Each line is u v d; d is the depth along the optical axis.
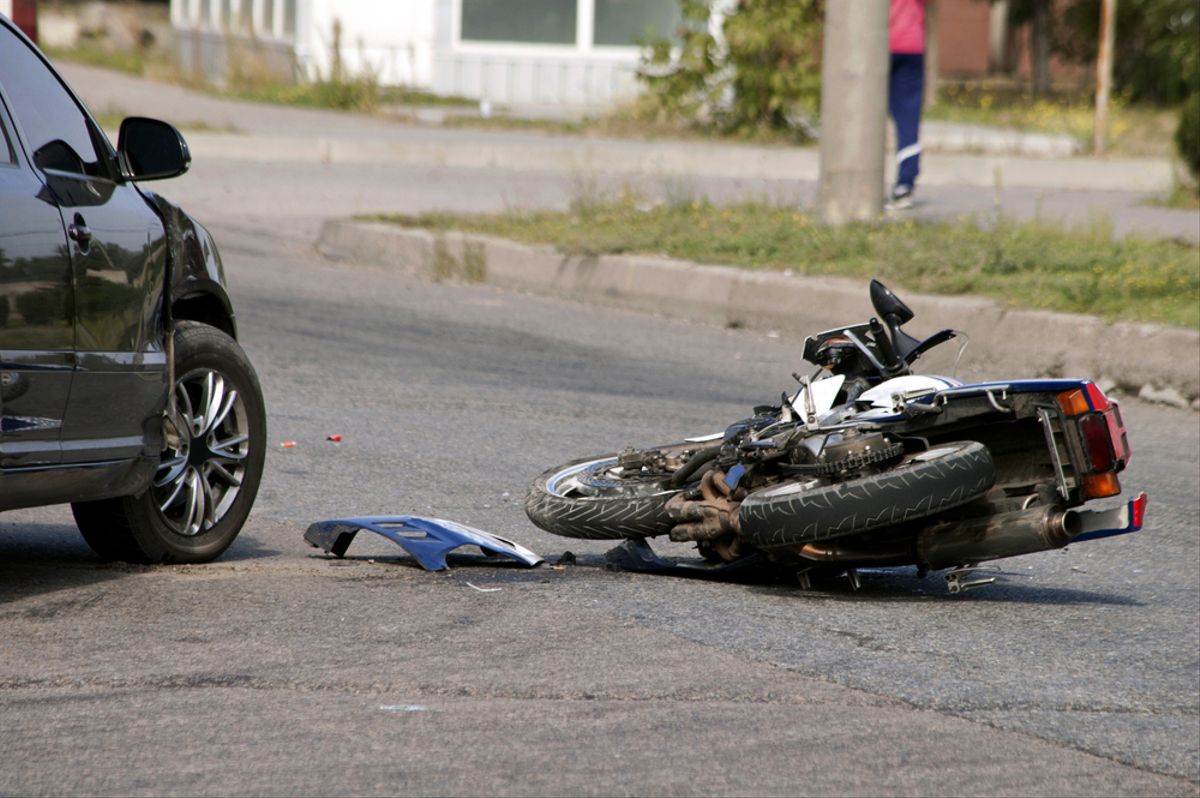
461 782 12.36
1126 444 18.27
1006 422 18.56
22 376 16.20
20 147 16.86
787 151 74.62
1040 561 21.67
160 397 18.31
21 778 12.22
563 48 96.81
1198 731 14.48
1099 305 36.25
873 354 19.58
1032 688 15.51
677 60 85.50
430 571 19.33
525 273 47.28
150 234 18.34
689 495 19.48
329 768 12.56
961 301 37.25
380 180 66.50
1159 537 23.14
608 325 41.69
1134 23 124.19
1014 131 89.12
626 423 30.09
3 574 18.31
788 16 80.62
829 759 13.18
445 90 96.56
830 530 17.64
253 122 77.81
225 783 12.20
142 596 17.45
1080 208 58.62
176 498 19.61
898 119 54.91
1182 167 67.50
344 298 43.53
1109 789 12.91
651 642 16.41
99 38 121.44
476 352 37.12
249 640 15.91
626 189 55.78
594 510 19.91
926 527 18.25
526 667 15.34
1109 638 17.58
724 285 42.22
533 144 74.12
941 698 15.01
